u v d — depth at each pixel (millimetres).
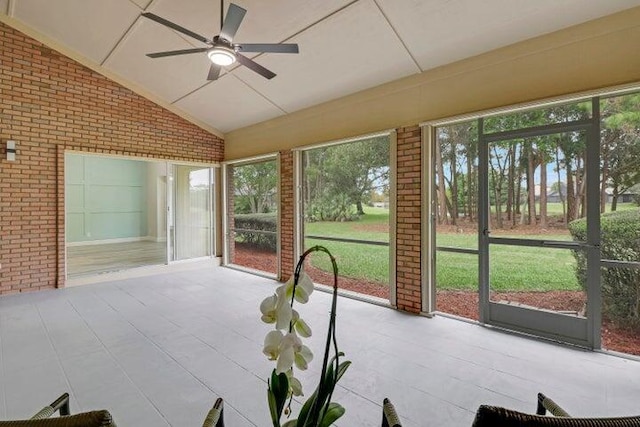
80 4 4207
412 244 4098
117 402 2264
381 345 3184
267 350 994
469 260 4535
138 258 7996
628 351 3057
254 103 5688
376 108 4461
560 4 2844
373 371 2684
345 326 3684
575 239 3166
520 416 896
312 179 5789
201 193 7137
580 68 2973
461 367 2744
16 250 4984
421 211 4008
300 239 5598
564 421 896
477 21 3189
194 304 4488
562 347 3117
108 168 10891
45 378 2562
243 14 2609
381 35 3635
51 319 3877
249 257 7324
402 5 3230
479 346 3152
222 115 6430
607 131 3082
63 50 5309
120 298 4770
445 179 4355
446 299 4703
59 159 5301
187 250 6969
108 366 2764
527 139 3428
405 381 2531
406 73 4094
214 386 2475
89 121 5594
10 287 4941
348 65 4211
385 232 5297
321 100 5094
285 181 5750
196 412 2162
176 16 3922
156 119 6340
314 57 4234
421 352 3027
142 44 4738
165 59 5043
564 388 2416
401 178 4203
